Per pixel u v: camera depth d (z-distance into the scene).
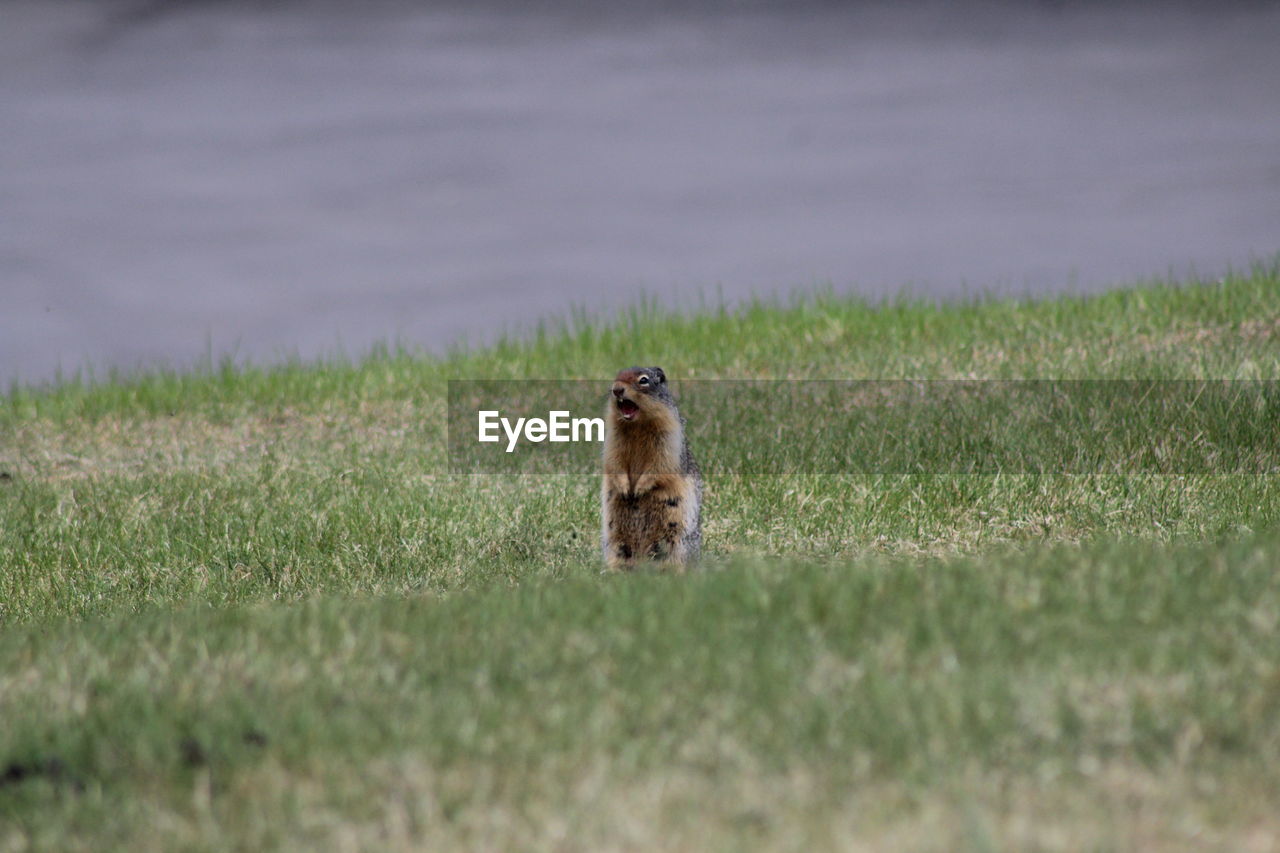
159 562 29.88
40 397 49.81
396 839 14.94
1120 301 50.84
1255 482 30.53
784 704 17.14
